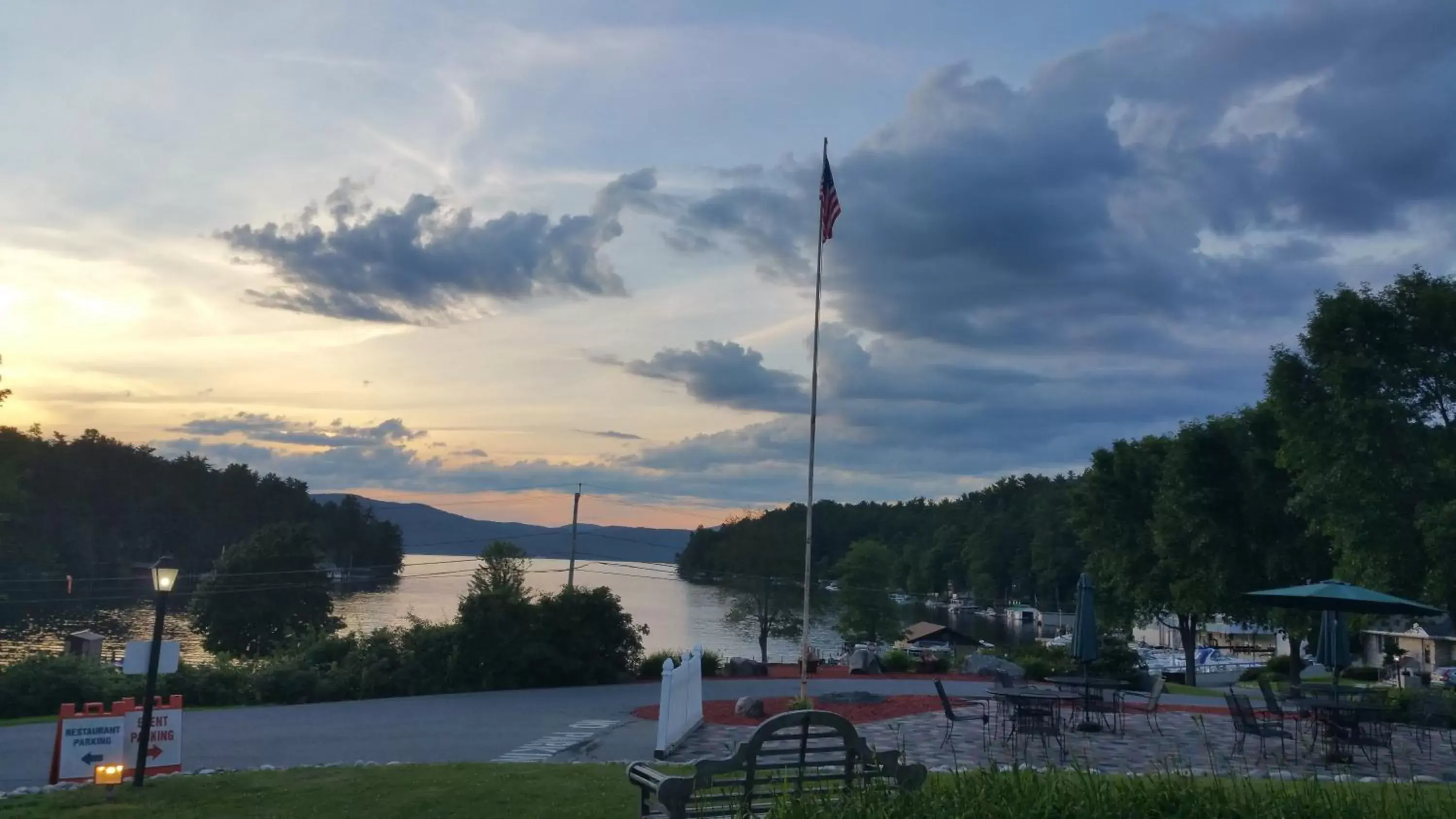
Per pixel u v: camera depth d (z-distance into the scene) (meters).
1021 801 6.74
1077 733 18.17
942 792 7.08
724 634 83.88
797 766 8.07
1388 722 17.61
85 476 96.00
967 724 18.89
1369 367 26.78
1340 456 27.41
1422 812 7.04
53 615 85.00
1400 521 25.75
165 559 12.83
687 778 7.71
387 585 132.75
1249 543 39.66
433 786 11.59
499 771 12.73
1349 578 27.52
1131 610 50.62
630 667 33.91
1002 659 35.25
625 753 16.64
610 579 196.75
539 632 31.80
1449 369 26.58
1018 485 156.38
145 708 12.42
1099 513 49.56
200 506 109.50
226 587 63.97
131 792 11.74
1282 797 7.12
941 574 142.75
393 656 30.38
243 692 27.58
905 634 72.06
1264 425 39.09
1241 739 15.62
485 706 24.91
